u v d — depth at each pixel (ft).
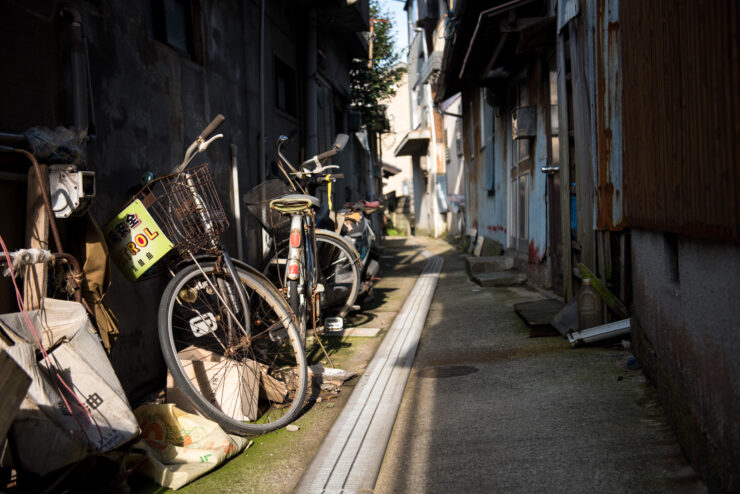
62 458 7.45
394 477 9.19
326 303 20.08
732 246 6.47
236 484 9.25
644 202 10.20
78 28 10.73
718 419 7.09
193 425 10.34
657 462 8.75
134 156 13.08
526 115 27.73
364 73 54.60
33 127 9.78
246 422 11.44
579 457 9.20
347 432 11.09
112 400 8.20
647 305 11.89
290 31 29.01
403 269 42.75
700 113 6.84
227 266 11.89
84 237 10.00
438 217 85.20
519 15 25.99
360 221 23.88
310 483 9.10
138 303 13.16
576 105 18.07
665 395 10.16
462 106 59.67
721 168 6.20
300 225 14.87
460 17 26.35
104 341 9.99
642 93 9.91
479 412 11.72
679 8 7.51
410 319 22.44
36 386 7.43
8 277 8.87
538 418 11.03
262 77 22.75
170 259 12.21
